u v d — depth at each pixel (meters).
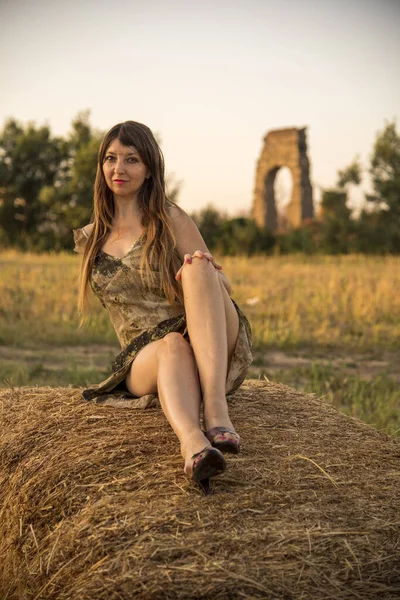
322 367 7.72
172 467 2.43
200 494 2.25
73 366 7.45
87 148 36.41
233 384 3.00
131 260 3.03
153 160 3.07
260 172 48.47
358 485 2.36
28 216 39.47
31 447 2.85
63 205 36.97
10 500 2.70
